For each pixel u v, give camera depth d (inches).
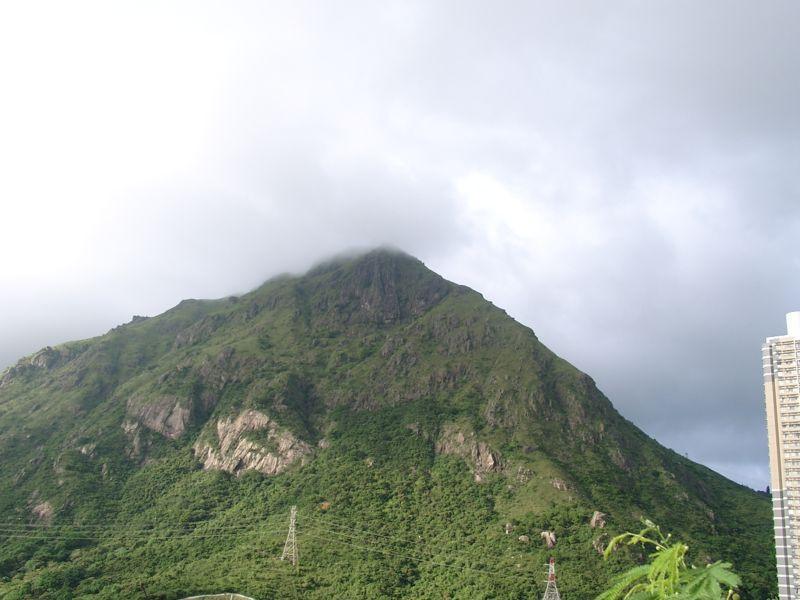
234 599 5595.5
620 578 563.8
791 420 5748.0
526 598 5497.1
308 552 6747.1
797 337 5890.8
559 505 7194.9
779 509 5629.9
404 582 6146.7
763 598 6038.4
